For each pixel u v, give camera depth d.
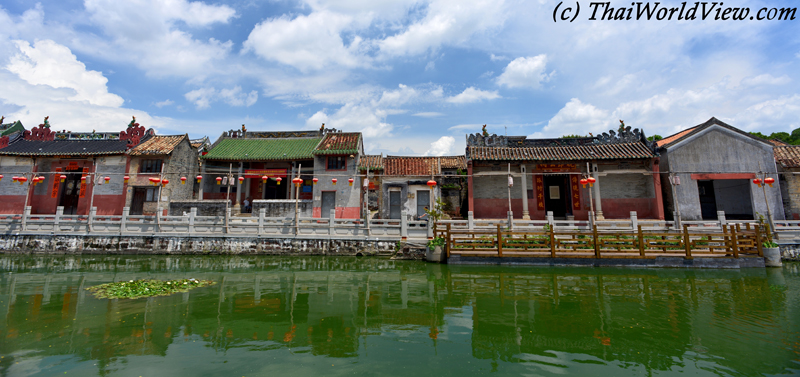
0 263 18.48
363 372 6.81
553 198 25.50
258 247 20.77
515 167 24.81
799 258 18.30
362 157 28.69
